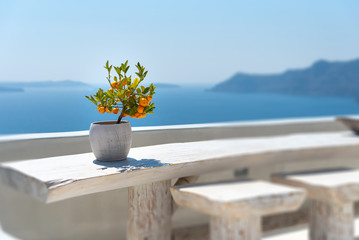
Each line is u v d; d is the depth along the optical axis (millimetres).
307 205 2523
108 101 1549
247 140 2248
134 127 2098
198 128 2230
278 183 2045
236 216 1475
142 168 1453
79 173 1378
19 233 1912
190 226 2182
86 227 1958
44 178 1311
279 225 2254
